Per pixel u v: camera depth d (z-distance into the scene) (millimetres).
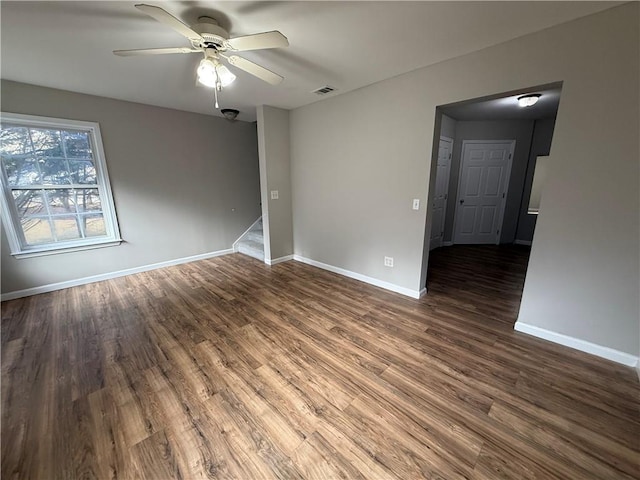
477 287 3350
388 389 1736
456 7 1651
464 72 2318
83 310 2811
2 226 2953
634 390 1696
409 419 1521
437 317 2633
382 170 3104
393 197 3066
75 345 2221
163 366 1969
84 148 3375
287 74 2693
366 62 2434
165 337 2328
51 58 2281
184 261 4410
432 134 2625
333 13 1713
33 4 1572
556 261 2107
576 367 1909
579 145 1895
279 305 2916
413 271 3047
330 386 1768
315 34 1957
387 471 1254
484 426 1471
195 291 3295
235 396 1691
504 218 5406
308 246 4301
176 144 4066
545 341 2223
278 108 3939
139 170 3768
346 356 2064
